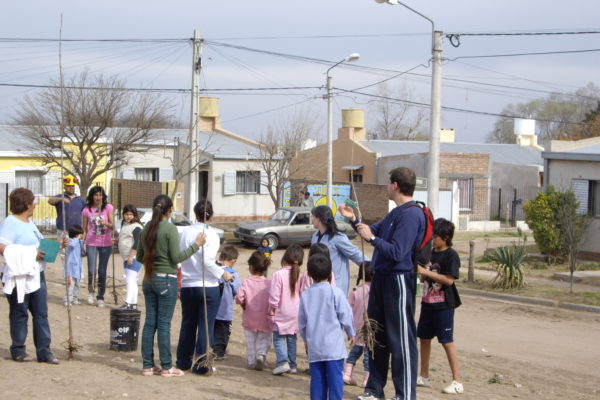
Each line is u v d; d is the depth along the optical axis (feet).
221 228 111.96
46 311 26.18
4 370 24.30
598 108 226.38
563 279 67.92
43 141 97.76
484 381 31.37
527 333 45.29
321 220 27.61
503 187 138.41
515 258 61.77
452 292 26.45
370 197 117.19
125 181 106.52
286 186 125.39
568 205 70.90
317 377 21.30
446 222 25.99
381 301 21.09
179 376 25.79
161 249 24.59
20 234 25.13
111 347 30.60
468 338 43.37
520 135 176.45
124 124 101.65
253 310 28.71
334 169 150.41
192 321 26.66
